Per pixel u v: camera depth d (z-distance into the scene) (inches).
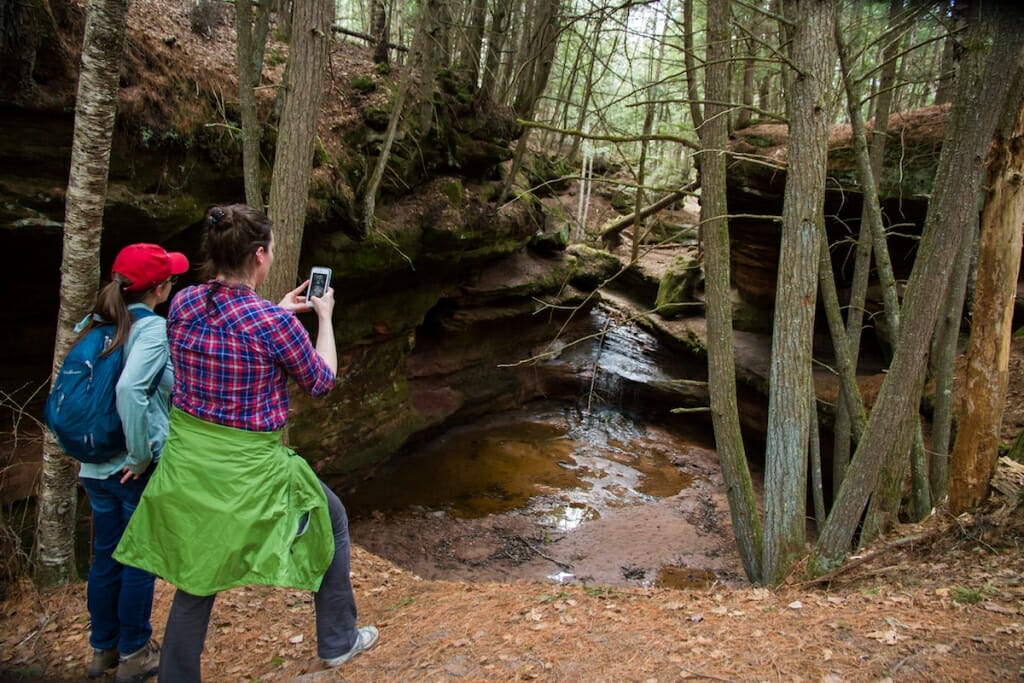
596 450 483.2
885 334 414.3
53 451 158.2
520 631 137.2
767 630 135.5
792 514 218.4
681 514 389.4
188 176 258.4
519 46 471.5
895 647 123.7
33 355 251.4
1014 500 180.7
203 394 93.7
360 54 420.8
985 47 193.8
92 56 139.2
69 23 207.8
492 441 488.1
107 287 111.8
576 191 831.1
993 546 177.5
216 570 93.3
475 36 444.5
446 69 415.8
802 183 203.8
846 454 315.3
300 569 103.9
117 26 138.9
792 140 204.8
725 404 242.2
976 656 118.7
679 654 123.8
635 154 919.0
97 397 108.4
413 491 406.6
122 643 121.3
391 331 415.8
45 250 223.1
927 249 218.2
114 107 144.9
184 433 94.7
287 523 99.7
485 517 378.6
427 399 475.5
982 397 186.9
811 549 224.8
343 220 330.6
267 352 94.0
